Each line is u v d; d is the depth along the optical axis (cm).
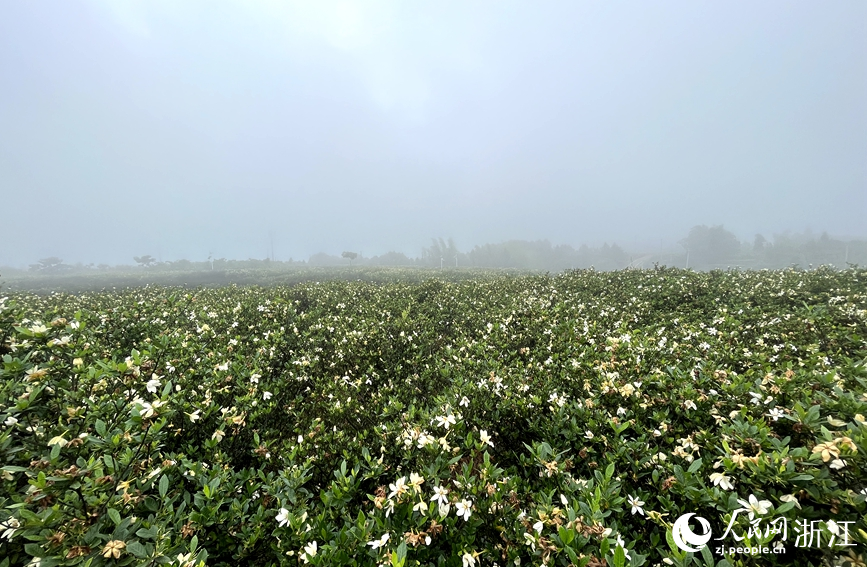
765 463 191
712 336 501
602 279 1028
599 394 340
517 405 337
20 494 198
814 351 397
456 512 209
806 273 880
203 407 314
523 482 243
